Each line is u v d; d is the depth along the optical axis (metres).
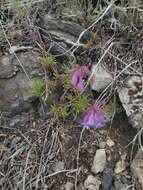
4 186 0.25
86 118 0.25
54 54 0.29
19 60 0.28
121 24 0.30
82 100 0.26
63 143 0.26
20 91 0.28
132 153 0.26
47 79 0.28
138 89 0.27
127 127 0.26
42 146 0.26
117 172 0.25
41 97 0.27
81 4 0.30
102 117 0.25
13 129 0.27
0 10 0.31
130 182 0.25
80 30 0.29
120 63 0.28
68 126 0.27
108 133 0.26
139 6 0.29
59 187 0.25
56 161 0.26
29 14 0.30
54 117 0.27
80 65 0.28
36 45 0.29
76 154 0.26
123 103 0.27
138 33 0.29
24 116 0.27
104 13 0.29
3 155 0.26
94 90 0.27
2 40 0.30
